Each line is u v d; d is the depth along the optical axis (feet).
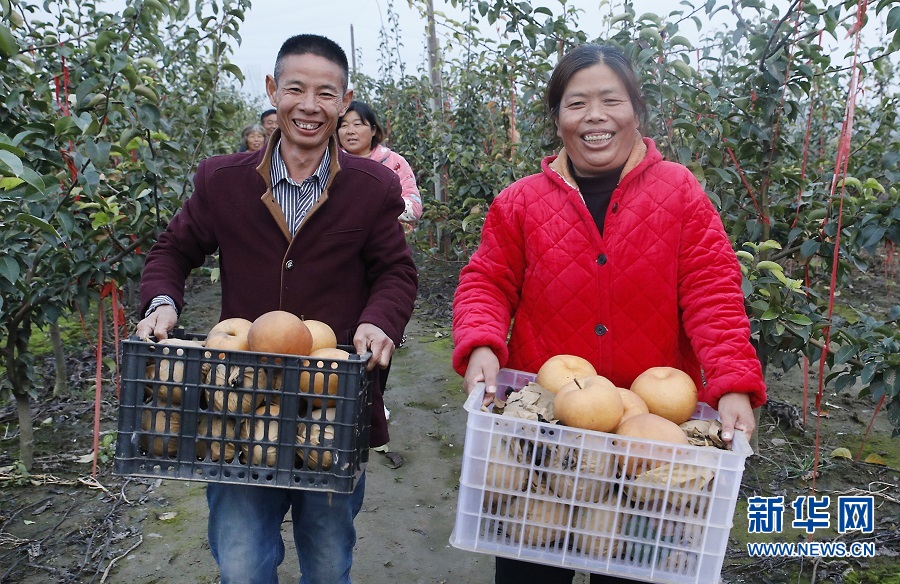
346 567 6.29
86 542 9.27
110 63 9.63
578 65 5.52
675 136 10.28
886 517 9.75
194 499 10.43
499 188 19.48
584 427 4.80
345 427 4.75
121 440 4.80
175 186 10.21
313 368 4.72
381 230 6.40
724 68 12.57
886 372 9.43
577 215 5.78
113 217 9.59
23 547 9.12
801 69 9.84
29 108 9.90
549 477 4.50
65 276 10.29
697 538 4.41
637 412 5.12
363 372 5.07
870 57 10.78
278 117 5.97
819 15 9.24
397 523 9.84
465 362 5.81
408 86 27.99
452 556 9.10
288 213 6.21
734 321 5.40
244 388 4.76
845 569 8.61
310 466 4.97
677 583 4.45
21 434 11.01
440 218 22.20
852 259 10.04
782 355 10.36
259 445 4.84
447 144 20.83
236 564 5.59
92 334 17.92
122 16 10.48
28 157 8.86
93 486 10.69
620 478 4.48
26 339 10.88
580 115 5.51
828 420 13.04
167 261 6.36
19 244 9.20
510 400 5.19
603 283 5.75
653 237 5.64
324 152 6.25
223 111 11.46
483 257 6.20
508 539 4.69
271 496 5.89
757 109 10.29
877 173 12.30
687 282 5.68
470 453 4.55
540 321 6.02
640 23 10.14
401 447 12.24
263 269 6.21
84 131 8.66
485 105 21.63
